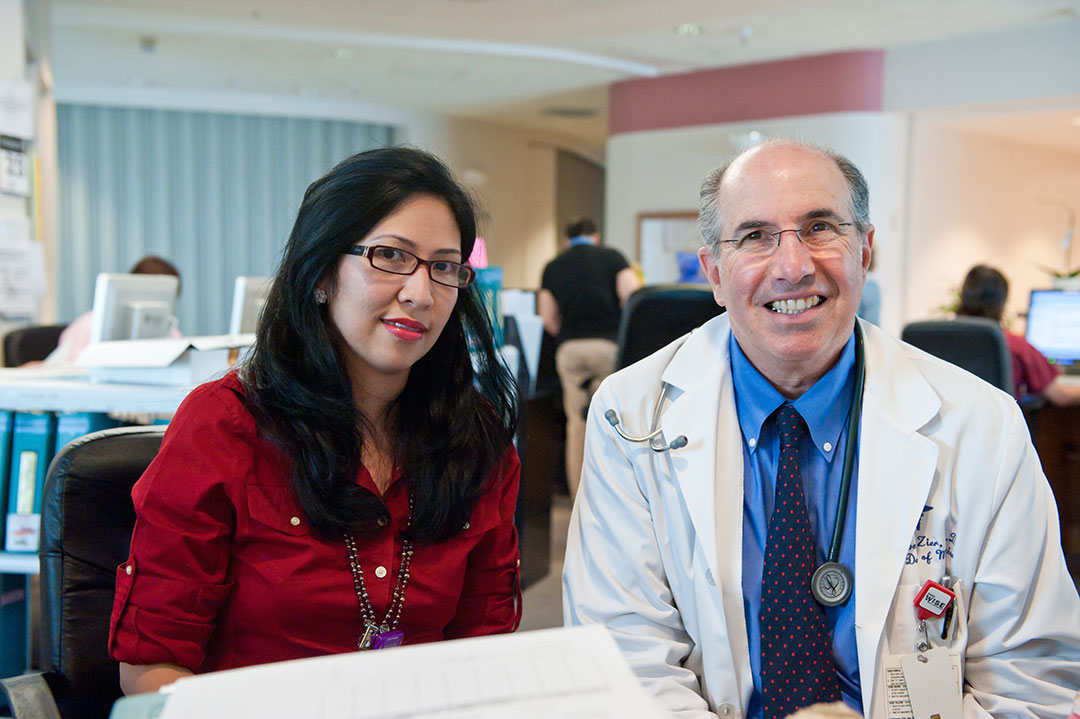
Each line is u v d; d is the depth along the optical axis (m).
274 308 1.28
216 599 1.21
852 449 1.33
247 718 0.66
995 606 1.27
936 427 1.32
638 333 2.47
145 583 1.18
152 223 9.09
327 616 1.23
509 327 3.60
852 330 1.36
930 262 7.56
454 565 1.32
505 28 6.60
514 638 0.76
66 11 6.25
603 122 10.68
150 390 2.18
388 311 1.23
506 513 1.42
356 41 6.94
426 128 9.95
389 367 1.25
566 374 5.00
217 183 9.22
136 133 8.96
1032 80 6.43
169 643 1.17
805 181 1.29
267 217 9.41
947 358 2.91
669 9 6.00
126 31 6.65
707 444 1.35
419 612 1.29
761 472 1.36
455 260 1.28
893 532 1.27
